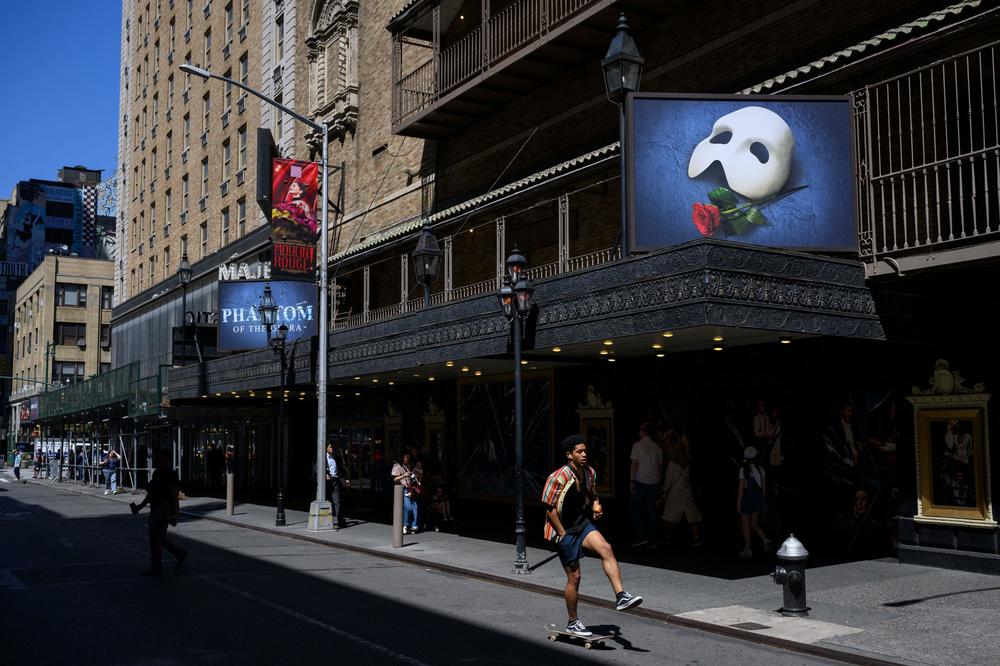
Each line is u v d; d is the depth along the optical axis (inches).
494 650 329.7
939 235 446.0
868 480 529.3
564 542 336.5
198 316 1439.5
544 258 807.1
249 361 959.0
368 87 1176.8
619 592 325.1
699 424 616.4
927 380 503.8
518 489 528.7
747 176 525.3
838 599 412.2
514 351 552.1
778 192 522.3
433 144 1027.9
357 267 1107.3
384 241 946.1
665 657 321.4
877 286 486.9
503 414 814.5
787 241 519.5
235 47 1632.6
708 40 693.3
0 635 351.3
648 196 526.0
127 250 2279.8
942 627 354.3
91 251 4099.4
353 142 1203.2
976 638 336.2
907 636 340.2
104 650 325.4
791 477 564.4
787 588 381.1
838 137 525.3
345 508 1032.8
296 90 1366.9
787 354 567.2
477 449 850.1
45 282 3107.8
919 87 460.8
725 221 523.2
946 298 498.6
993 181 478.9
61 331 3115.2
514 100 894.4
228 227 1627.7
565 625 378.6
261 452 1437.0
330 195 1249.4
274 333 1193.4
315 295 1205.1
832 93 558.9
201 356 1342.3
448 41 990.4
